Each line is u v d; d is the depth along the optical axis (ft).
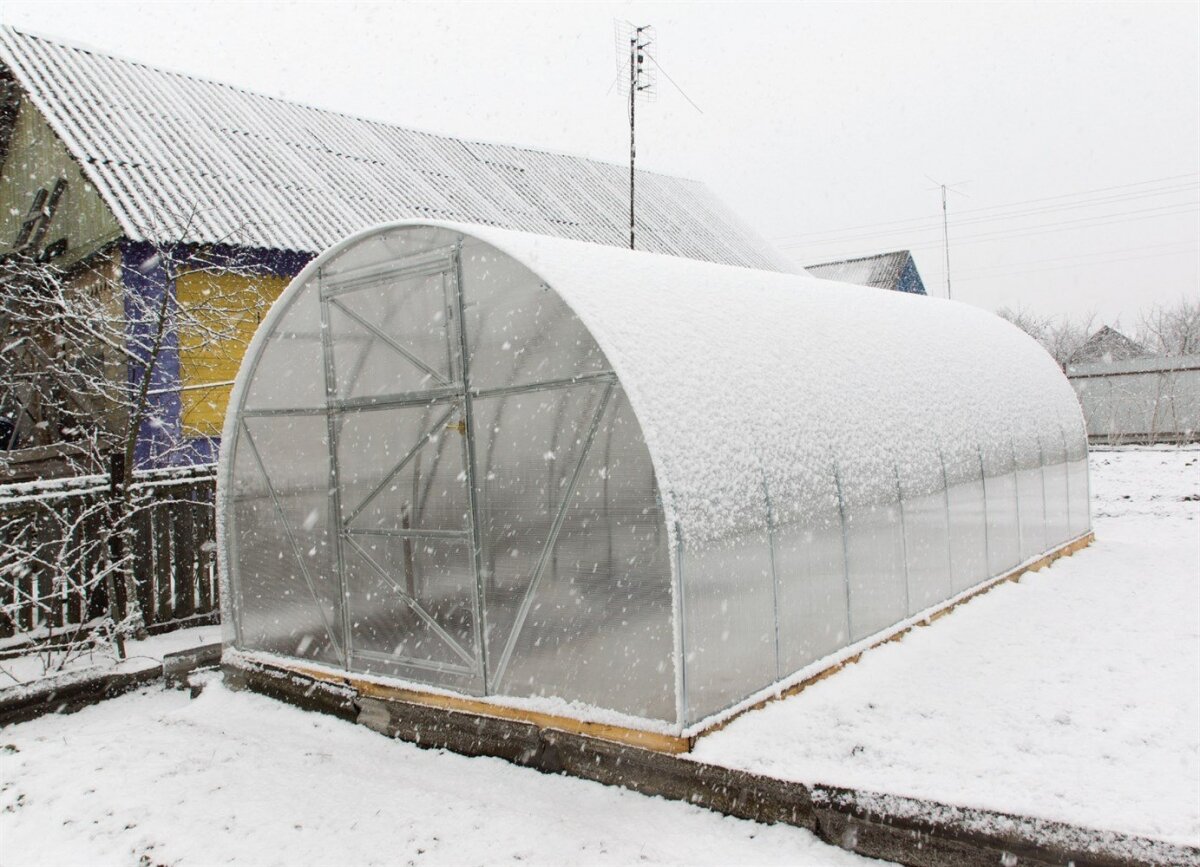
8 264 34.81
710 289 22.03
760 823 14.01
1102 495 54.03
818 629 19.19
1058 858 11.64
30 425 42.39
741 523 16.90
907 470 23.36
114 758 18.52
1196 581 27.68
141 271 40.75
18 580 25.11
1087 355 138.72
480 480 18.22
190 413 40.96
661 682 15.37
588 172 87.30
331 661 21.44
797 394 20.47
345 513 20.97
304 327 21.95
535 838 13.97
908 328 29.58
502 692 17.83
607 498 16.20
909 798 12.71
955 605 25.11
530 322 17.56
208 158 52.37
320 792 16.34
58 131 46.50
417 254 19.51
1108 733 15.65
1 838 15.29
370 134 70.18
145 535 27.78
